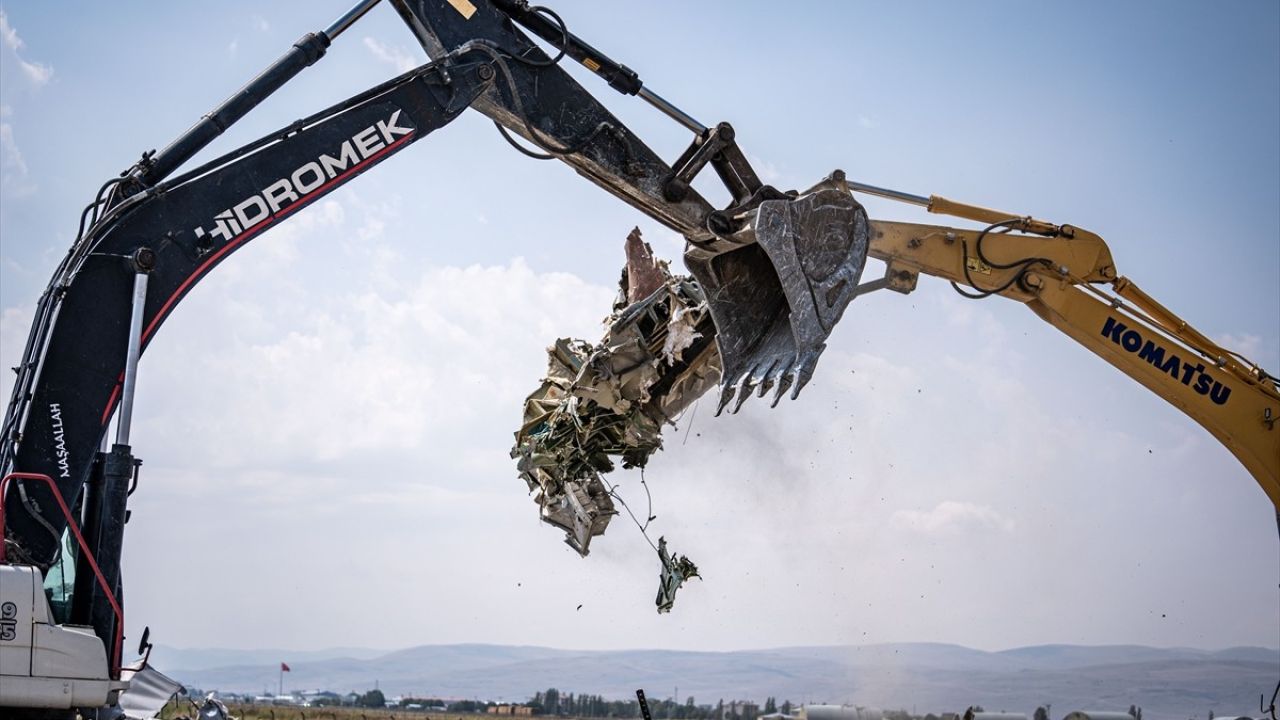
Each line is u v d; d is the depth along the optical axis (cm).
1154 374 1644
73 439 1119
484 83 1309
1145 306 1644
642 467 1582
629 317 1497
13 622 1038
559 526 1596
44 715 1062
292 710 9662
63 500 1107
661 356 1505
